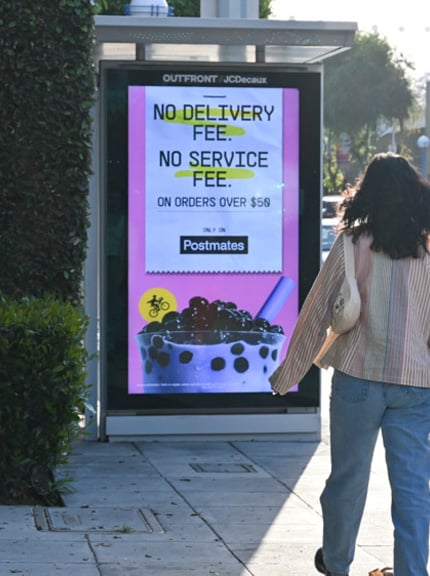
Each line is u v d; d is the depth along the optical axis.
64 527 6.64
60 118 8.27
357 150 55.56
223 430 9.65
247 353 9.63
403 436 4.84
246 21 9.02
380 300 4.88
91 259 9.50
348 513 5.02
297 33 9.07
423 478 4.83
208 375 9.61
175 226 9.51
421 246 4.91
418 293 4.89
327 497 5.05
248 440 9.71
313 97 9.59
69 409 7.29
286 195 9.61
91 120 8.36
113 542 6.34
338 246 5.00
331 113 54.31
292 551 6.27
